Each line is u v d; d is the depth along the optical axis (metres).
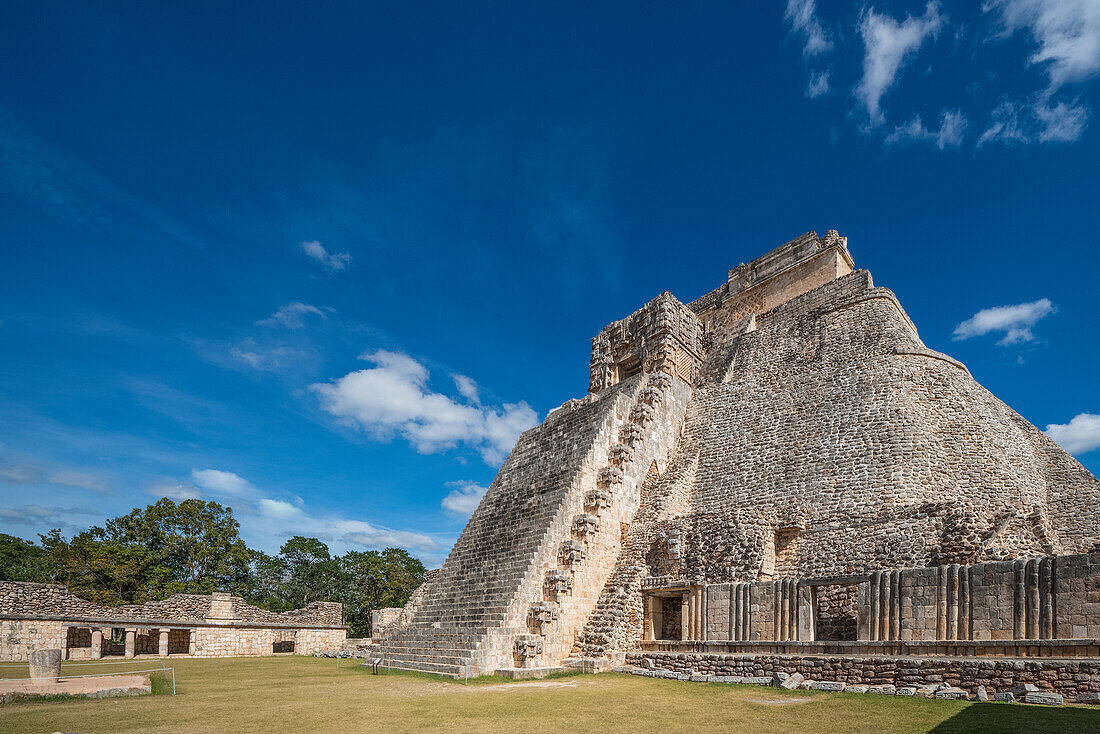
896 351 27.84
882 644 16.11
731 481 27.70
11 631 28.14
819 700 14.07
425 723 12.05
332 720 12.44
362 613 59.78
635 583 23.27
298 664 26.81
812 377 29.80
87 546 48.38
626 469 27.78
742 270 41.25
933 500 21.91
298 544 65.12
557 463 28.44
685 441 31.62
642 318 37.59
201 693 16.66
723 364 36.03
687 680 18.25
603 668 20.62
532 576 22.55
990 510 21.98
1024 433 26.92
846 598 19.98
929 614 15.93
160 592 49.25
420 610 25.62
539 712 13.12
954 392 26.27
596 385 38.16
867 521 21.48
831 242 36.69
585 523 24.45
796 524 23.44
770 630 18.80
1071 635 13.80
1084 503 22.86
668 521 24.88
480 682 18.52
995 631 14.89
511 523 26.64
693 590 21.14
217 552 55.50
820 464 25.22
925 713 12.06
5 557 49.94
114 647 34.47
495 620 21.55
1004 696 13.09
